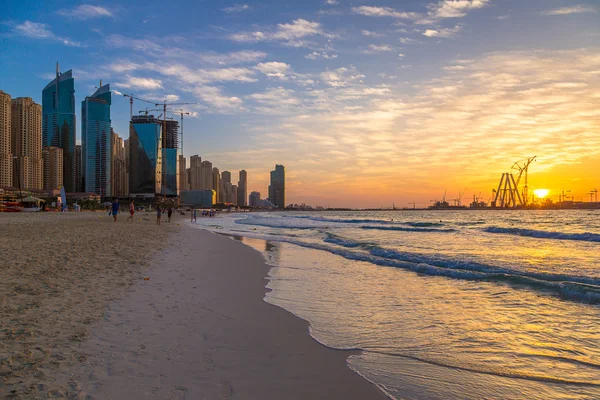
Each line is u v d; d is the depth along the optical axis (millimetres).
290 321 6789
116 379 4031
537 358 5266
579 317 7211
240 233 32500
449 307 7957
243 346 5406
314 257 16172
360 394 4125
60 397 3555
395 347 5625
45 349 4652
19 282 7934
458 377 4645
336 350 5445
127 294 7789
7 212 66250
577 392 4305
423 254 16578
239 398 3877
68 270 9656
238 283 10172
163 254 14773
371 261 14789
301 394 4062
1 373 3955
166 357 4758
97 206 140000
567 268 13000
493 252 18078
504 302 8375
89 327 5590
